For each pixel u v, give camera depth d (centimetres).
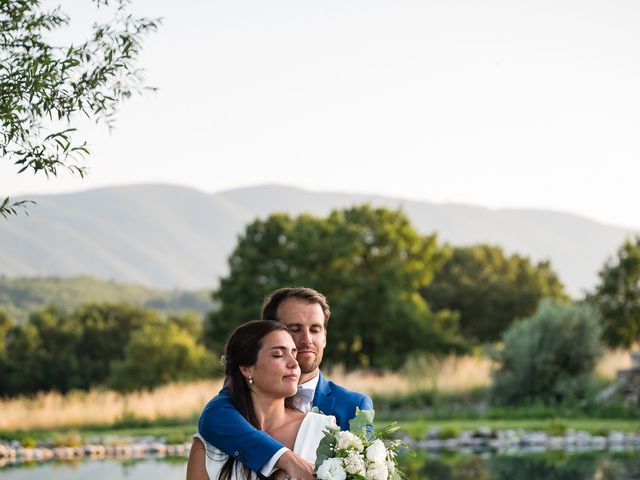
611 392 2531
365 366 4447
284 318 464
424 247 5034
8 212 533
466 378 2830
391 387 2864
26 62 534
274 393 424
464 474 1436
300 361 462
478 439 2031
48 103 541
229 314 4547
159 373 4497
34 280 16062
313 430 426
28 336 6606
